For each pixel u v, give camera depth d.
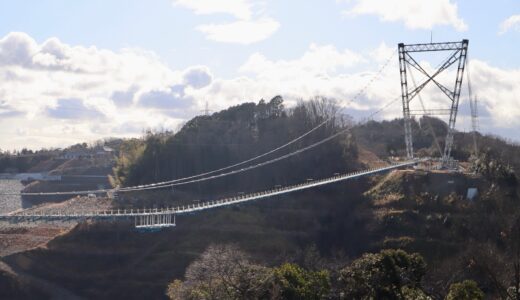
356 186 179.25
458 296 71.81
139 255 154.88
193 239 155.62
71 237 162.75
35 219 163.50
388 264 75.88
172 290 93.12
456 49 182.75
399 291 74.75
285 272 81.38
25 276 152.62
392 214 154.38
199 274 87.94
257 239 153.50
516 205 148.00
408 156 196.62
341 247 151.62
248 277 80.12
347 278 77.75
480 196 156.00
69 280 151.75
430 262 126.06
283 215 166.00
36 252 158.88
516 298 61.72
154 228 152.75
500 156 192.50
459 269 89.56
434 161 199.62
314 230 159.62
